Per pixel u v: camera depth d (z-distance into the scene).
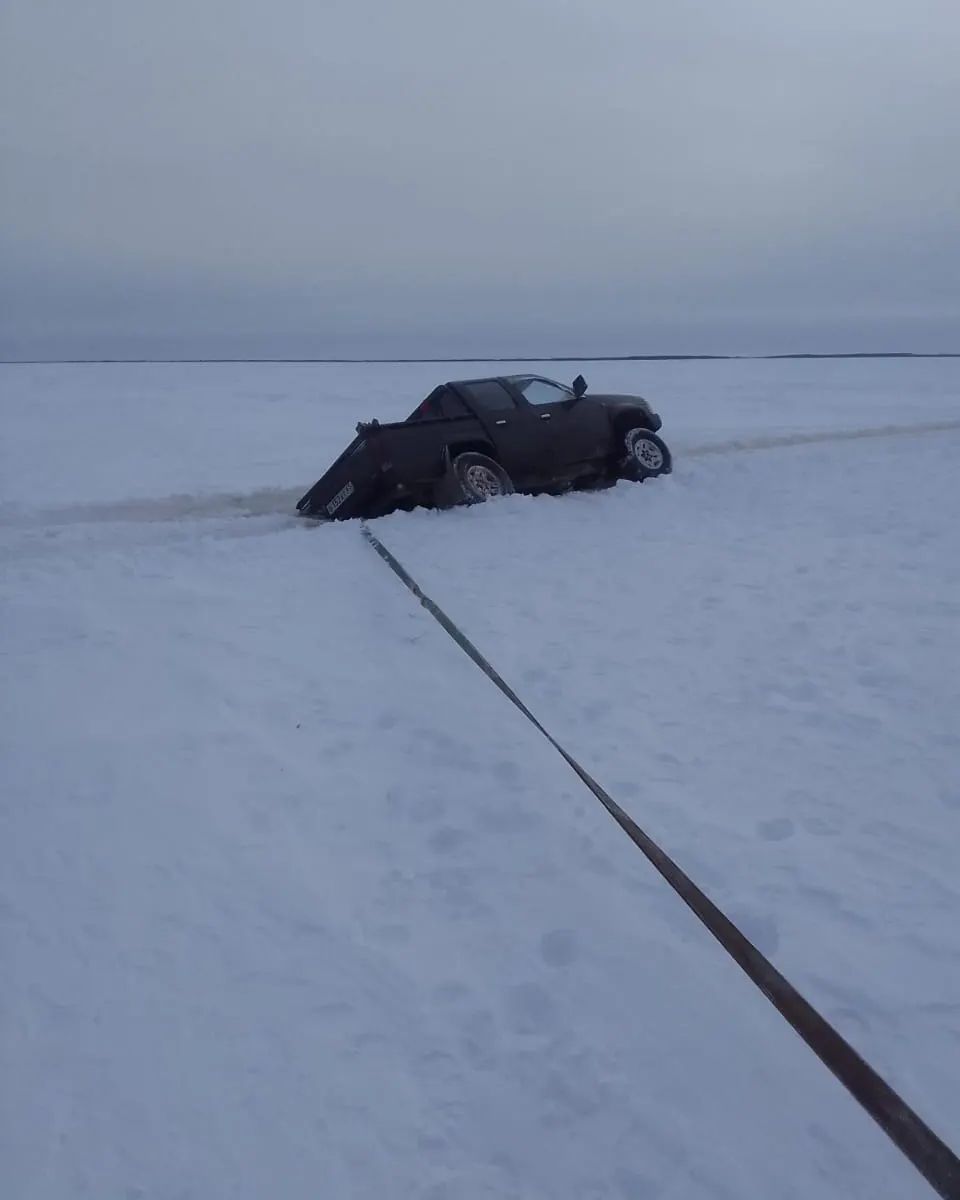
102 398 33.94
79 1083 3.00
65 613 7.29
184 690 5.86
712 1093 2.80
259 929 3.68
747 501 10.78
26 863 4.18
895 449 14.54
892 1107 2.48
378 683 5.87
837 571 7.79
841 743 4.82
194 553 8.92
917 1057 2.86
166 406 30.36
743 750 4.80
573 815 4.27
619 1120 2.74
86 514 11.66
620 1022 3.09
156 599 7.57
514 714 5.33
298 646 6.50
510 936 3.54
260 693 5.78
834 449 14.70
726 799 4.34
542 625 6.73
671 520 9.88
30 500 12.74
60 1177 2.69
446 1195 2.56
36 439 21.25
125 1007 3.31
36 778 4.87
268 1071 3.01
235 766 4.92
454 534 9.38
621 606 7.11
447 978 3.37
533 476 11.26
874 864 3.81
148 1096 2.94
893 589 7.24
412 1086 2.92
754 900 3.60
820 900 3.59
